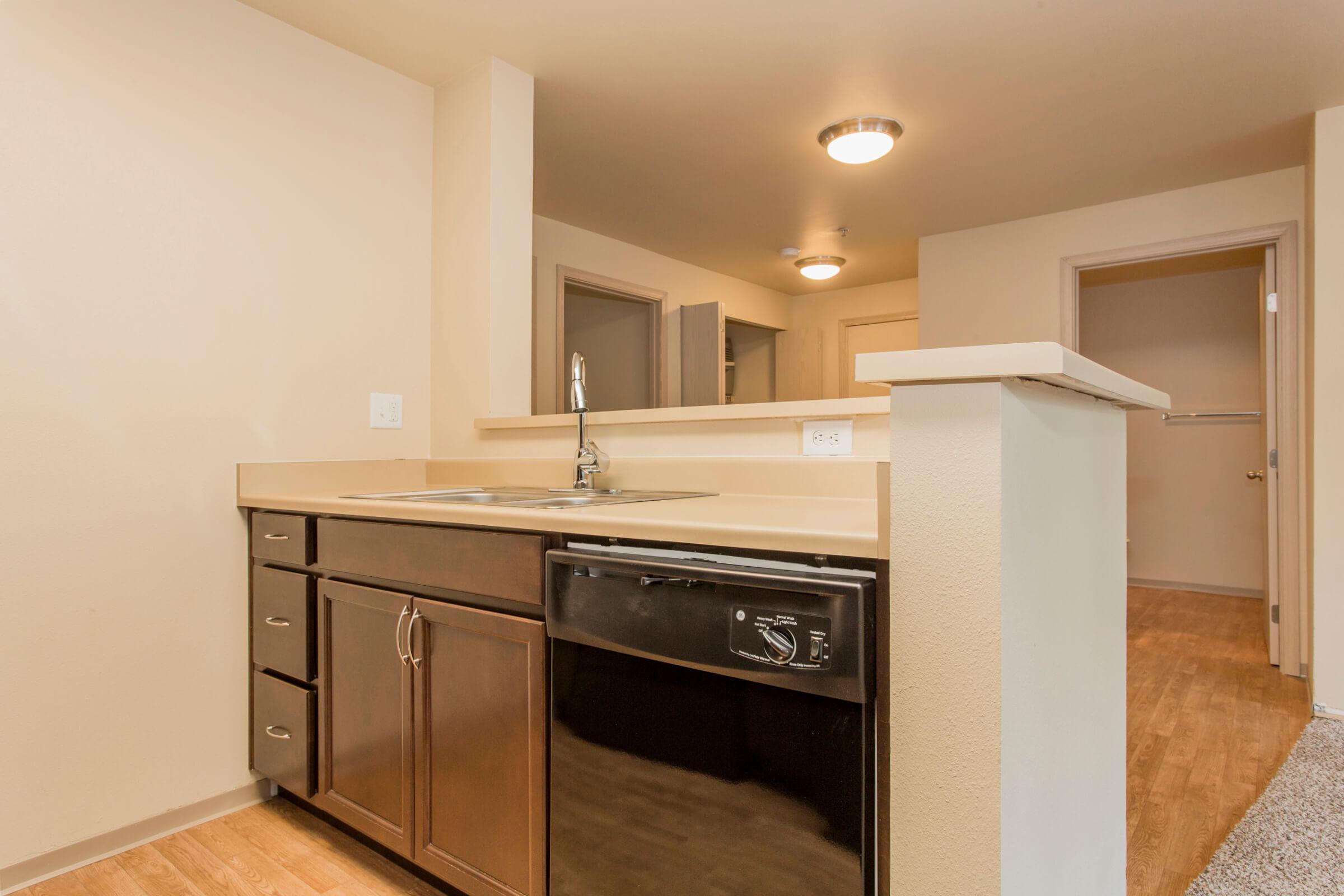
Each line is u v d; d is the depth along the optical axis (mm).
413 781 1416
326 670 1628
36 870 1546
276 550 1782
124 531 1683
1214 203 3328
